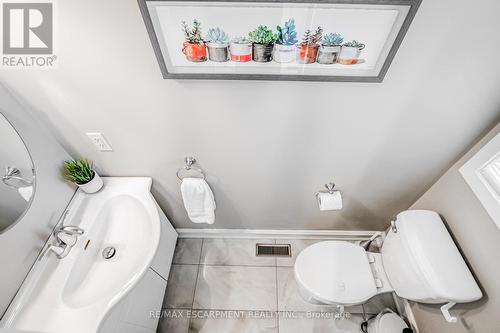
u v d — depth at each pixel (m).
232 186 1.54
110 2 0.76
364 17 0.78
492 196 1.04
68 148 1.26
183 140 1.23
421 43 0.86
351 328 1.66
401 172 1.41
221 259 1.96
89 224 1.23
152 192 1.59
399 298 1.75
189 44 0.85
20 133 1.02
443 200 1.35
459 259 1.16
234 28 0.81
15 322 0.94
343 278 1.44
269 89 1.00
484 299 1.12
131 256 1.20
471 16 0.79
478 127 1.13
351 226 1.93
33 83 0.96
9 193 0.96
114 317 1.10
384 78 0.96
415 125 1.14
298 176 1.45
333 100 1.03
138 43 0.86
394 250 1.35
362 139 1.21
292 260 1.96
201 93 1.01
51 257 1.10
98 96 1.02
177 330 1.65
